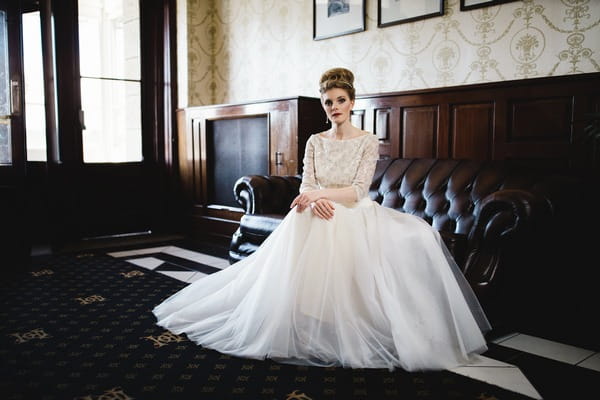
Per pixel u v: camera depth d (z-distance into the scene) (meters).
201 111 5.30
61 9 5.07
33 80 5.21
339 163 2.53
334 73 2.54
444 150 3.54
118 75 5.50
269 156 4.47
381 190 3.46
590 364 2.15
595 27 2.94
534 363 2.15
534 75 3.22
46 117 5.04
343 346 2.05
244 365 2.09
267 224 3.40
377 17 4.06
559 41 3.09
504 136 3.22
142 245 5.05
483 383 1.94
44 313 2.80
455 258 2.55
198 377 1.98
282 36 4.92
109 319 2.70
